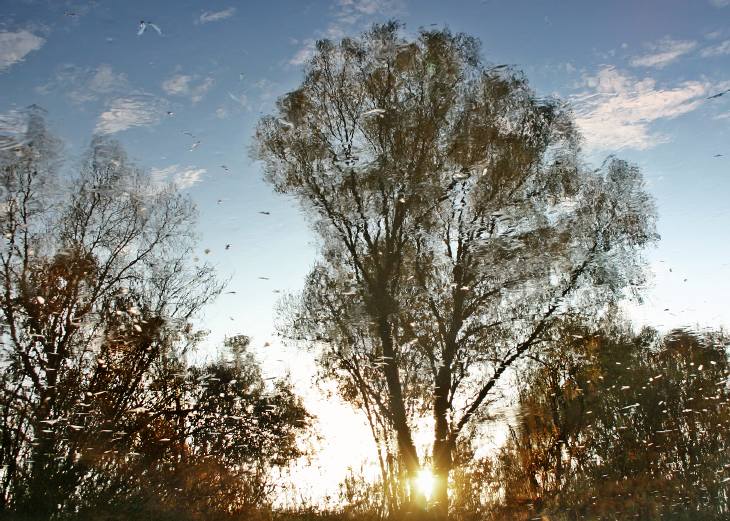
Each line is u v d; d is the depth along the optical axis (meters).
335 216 22.80
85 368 16.28
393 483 22.84
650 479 25.12
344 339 23.81
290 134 22.09
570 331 24.14
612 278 22.41
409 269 23.36
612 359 25.67
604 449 26.86
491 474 25.67
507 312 23.31
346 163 21.44
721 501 22.03
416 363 23.48
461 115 22.25
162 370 19.14
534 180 22.92
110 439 15.92
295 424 26.91
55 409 15.02
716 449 24.69
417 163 22.25
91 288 17.31
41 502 14.48
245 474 22.58
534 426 26.17
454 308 23.38
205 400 21.42
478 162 21.47
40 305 15.62
